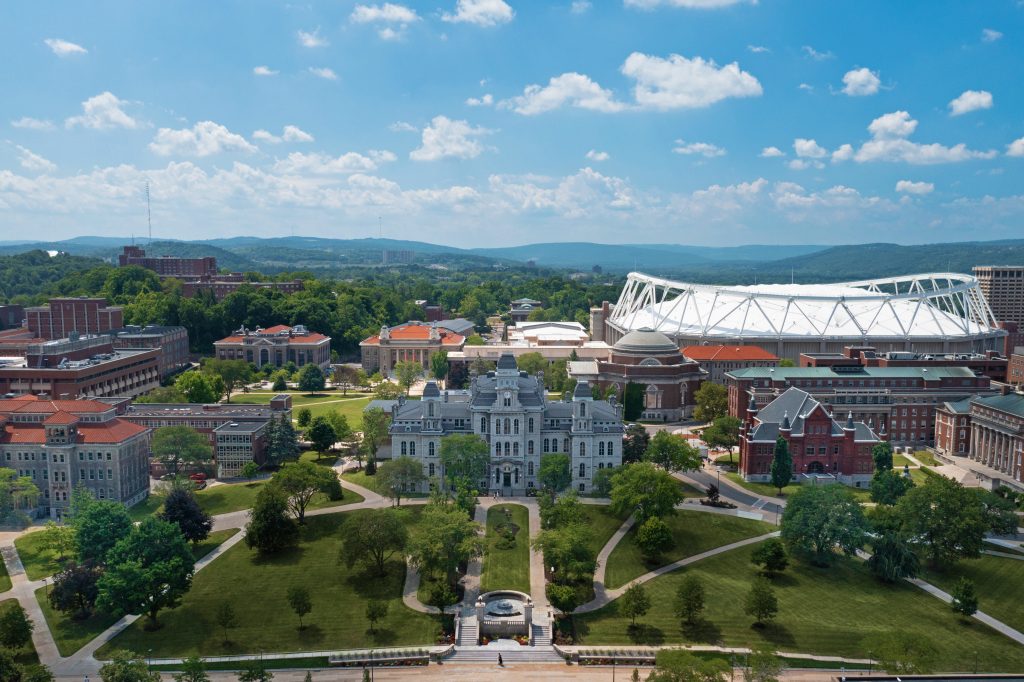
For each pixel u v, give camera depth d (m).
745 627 135.50
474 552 151.50
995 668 122.69
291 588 149.88
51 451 189.62
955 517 157.88
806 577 155.62
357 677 121.19
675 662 110.94
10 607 127.62
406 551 150.62
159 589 136.25
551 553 147.25
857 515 162.38
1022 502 193.88
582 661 125.62
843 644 130.38
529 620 135.88
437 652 127.50
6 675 112.81
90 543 152.50
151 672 118.25
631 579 155.00
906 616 140.38
